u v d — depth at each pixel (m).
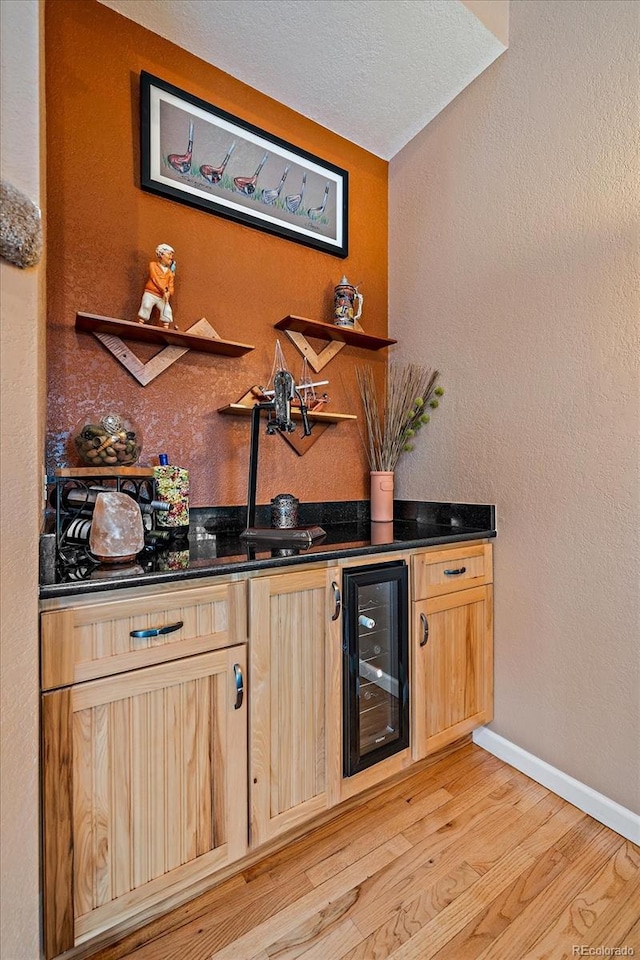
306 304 2.03
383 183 2.29
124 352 1.57
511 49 1.70
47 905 0.94
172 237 1.68
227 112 1.78
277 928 1.11
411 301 2.17
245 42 1.67
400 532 1.78
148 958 1.04
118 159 1.58
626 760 1.39
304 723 1.31
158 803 1.07
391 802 1.53
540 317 1.62
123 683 1.02
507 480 1.74
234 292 1.82
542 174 1.61
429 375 2.07
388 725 1.56
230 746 1.17
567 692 1.55
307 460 2.04
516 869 1.26
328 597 1.36
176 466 1.57
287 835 1.36
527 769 1.66
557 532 1.58
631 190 1.38
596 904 1.16
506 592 1.75
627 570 1.40
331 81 1.84
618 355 1.41
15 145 0.87
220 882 1.23
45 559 1.02
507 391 1.74
